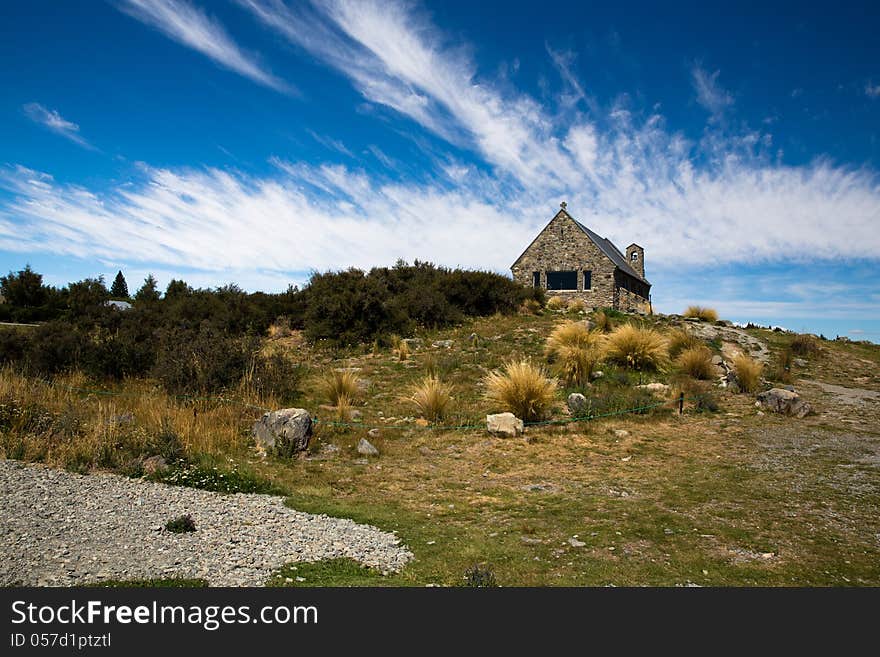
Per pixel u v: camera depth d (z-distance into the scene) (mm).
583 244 32781
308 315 18688
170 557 4609
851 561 4691
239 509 6066
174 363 11227
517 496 6777
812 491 6555
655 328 19781
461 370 13945
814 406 11469
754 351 17234
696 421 10344
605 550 5000
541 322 20047
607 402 10977
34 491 5980
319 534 5438
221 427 8945
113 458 7301
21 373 10883
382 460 8414
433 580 4438
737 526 5523
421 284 22391
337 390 11312
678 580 4375
